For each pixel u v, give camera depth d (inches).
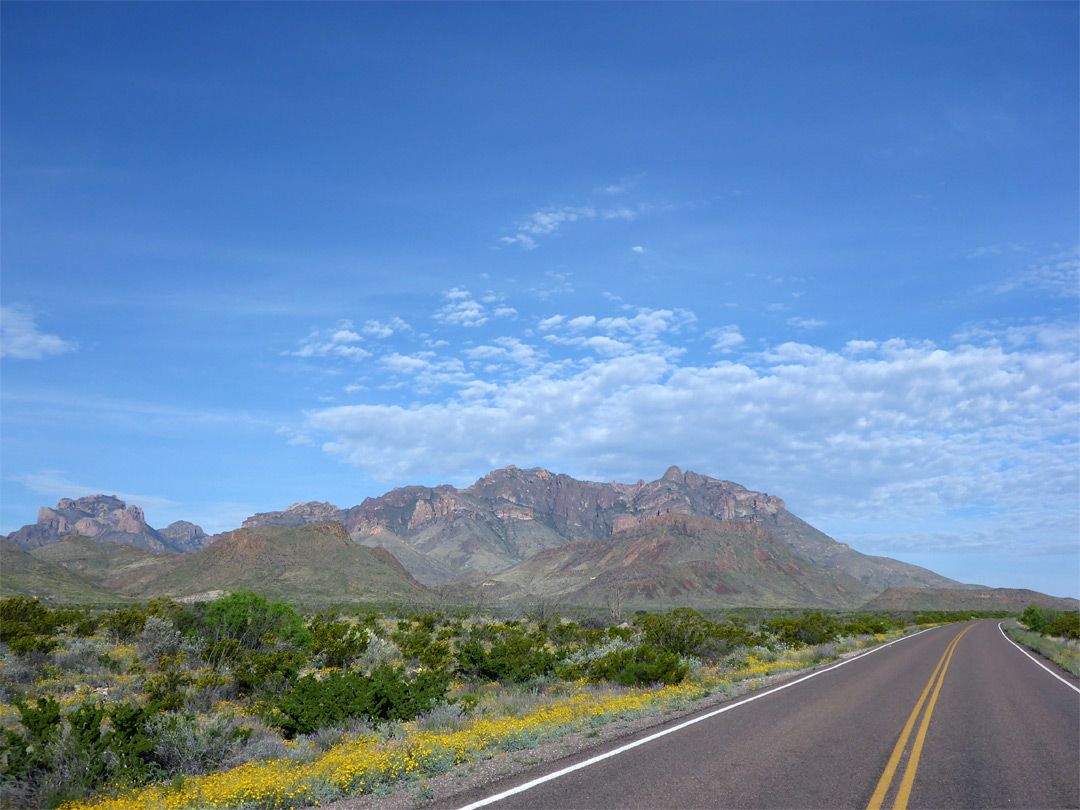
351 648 1095.0
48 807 352.8
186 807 310.3
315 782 328.5
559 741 411.8
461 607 4175.7
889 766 350.9
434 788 309.9
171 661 943.0
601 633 1625.2
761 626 2006.6
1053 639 1672.0
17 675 757.9
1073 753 396.2
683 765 343.0
